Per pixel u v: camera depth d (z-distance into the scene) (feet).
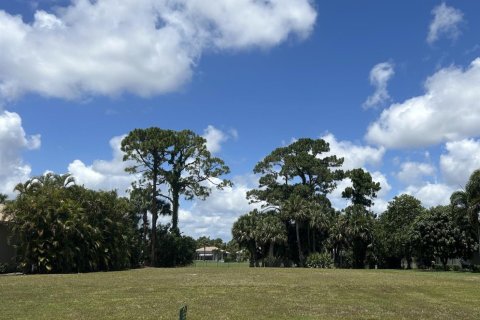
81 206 160.04
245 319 52.70
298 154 285.02
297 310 60.13
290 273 151.02
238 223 257.34
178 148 236.84
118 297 72.02
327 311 59.62
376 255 258.57
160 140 230.48
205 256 466.70
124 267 182.09
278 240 250.37
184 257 242.17
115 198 176.86
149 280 109.19
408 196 257.34
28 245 142.31
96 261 158.71
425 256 218.38
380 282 109.50
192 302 66.85
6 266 145.79
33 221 143.23
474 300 74.28
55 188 157.38
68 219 149.18
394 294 82.17
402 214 253.85
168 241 236.63
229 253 449.06
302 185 276.62
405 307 64.28
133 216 224.53
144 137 233.76
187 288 88.12
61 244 147.13
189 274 138.10
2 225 151.02
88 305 62.18
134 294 76.59
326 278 123.85
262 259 260.83
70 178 170.09
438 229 211.82
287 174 284.61
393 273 168.35
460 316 56.75
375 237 255.70
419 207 253.65
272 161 286.25
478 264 222.28
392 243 249.34
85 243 154.81
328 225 260.21
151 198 234.58
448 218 210.79
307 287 93.20
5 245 152.35
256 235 250.78
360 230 254.68
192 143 241.14
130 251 194.49
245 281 108.06
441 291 88.79
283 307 62.80
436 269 224.33
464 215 184.03
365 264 261.24
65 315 53.26
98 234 161.07
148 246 233.96
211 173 242.99
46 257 143.43
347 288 92.12
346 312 58.80
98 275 129.39
